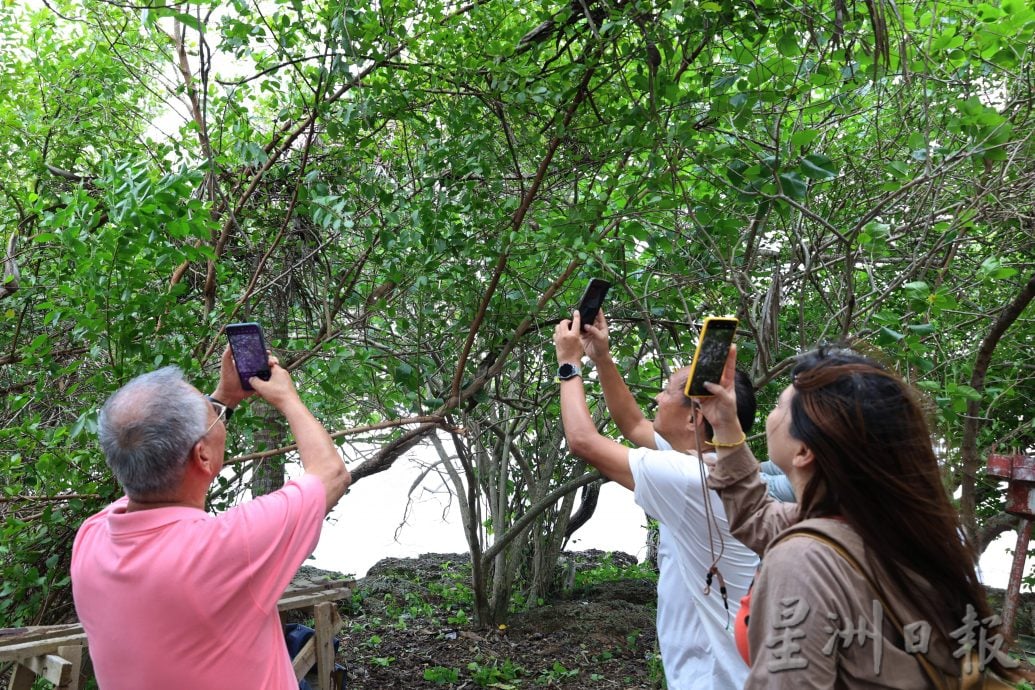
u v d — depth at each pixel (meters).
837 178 3.70
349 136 3.60
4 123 4.40
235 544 1.67
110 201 2.86
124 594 1.64
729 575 1.94
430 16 3.50
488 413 6.07
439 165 3.60
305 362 3.72
